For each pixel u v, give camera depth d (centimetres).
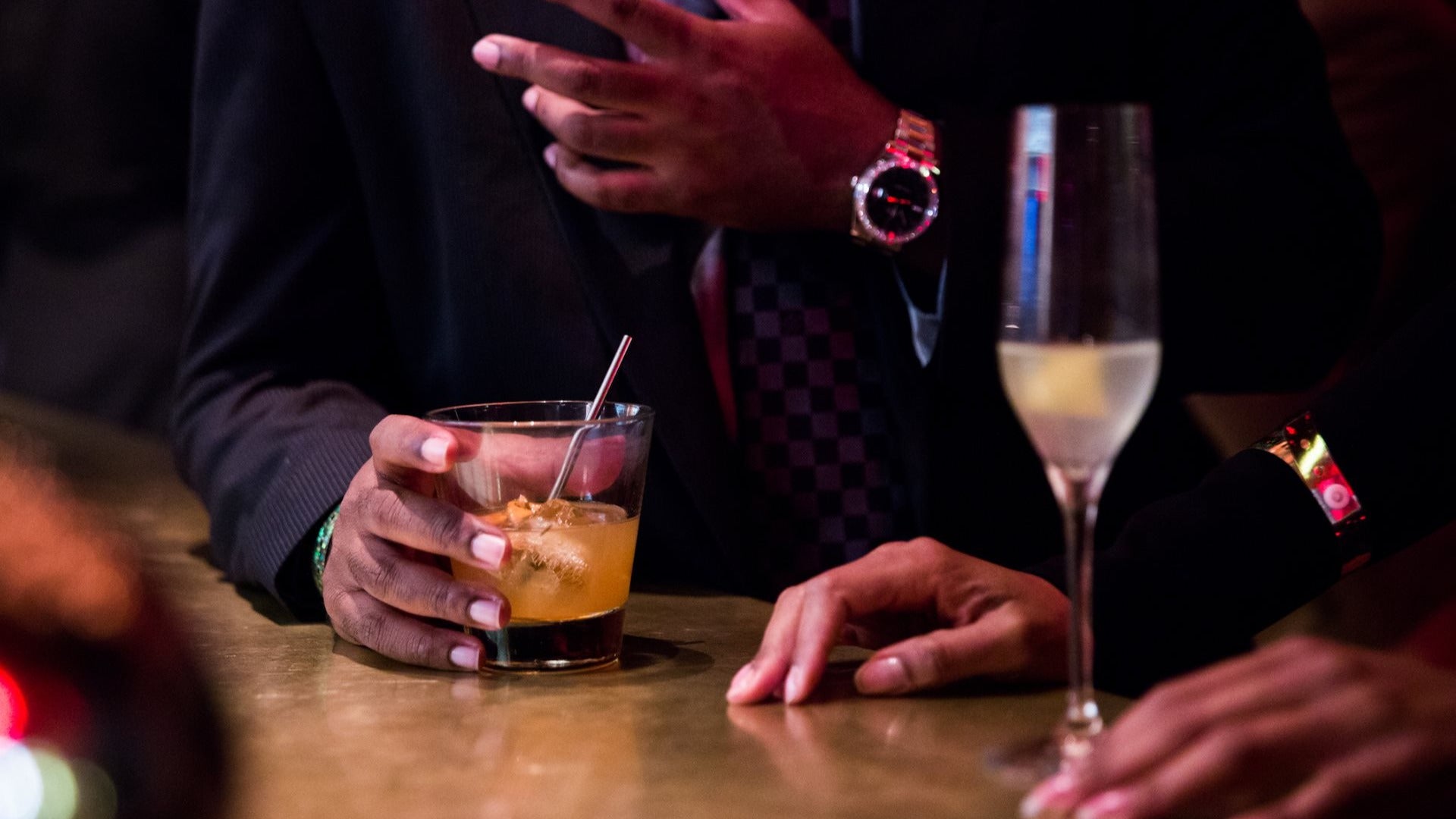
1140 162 85
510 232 118
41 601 72
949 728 91
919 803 84
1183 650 100
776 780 86
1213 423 182
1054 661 96
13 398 172
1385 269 171
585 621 99
